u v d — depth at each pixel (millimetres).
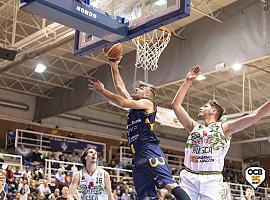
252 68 18297
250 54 13781
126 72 17781
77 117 24969
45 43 16234
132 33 5070
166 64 16328
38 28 16656
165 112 17734
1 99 23047
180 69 15805
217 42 14914
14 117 23297
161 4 4891
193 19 15828
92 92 19766
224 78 19547
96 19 4781
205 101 23094
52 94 22578
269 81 19953
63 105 21547
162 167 4266
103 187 5922
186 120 4359
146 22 4969
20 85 22875
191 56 15586
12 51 14000
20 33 18016
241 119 4039
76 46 5594
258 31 13695
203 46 15305
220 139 4074
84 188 5863
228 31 14625
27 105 23688
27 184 14711
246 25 14117
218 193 3979
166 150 27828
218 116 4297
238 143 28500
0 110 23078
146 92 4645
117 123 26484
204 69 15070
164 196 10859
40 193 14234
